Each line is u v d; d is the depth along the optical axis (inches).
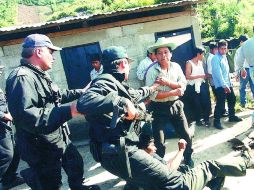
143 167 111.7
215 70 236.5
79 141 274.8
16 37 266.7
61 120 98.7
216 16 979.3
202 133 239.8
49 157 133.3
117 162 111.4
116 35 275.3
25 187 192.9
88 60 279.4
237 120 254.2
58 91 131.6
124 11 247.1
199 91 250.1
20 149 132.5
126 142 113.0
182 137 172.6
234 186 153.6
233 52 434.6
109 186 179.2
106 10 1034.7
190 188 118.3
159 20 276.2
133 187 151.2
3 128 163.2
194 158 196.1
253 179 156.7
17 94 109.1
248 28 946.1
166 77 164.9
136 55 278.7
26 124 102.5
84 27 271.3
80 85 282.8
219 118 243.6
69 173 152.7
